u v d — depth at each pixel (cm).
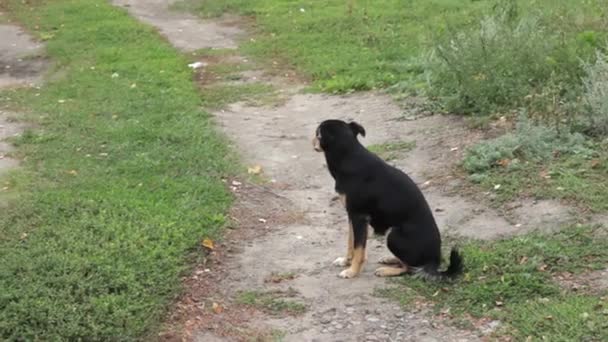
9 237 600
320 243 616
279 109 868
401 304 548
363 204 567
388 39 1123
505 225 610
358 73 954
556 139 692
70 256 568
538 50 800
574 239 585
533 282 550
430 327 532
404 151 733
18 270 557
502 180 654
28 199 653
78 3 1513
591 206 611
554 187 635
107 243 585
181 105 861
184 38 1257
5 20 1412
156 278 561
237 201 668
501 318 531
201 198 660
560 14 930
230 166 721
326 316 545
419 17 1247
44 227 607
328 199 675
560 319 524
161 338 526
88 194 658
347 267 584
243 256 601
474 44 810
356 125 578
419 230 561
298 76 998
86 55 1116
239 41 1223
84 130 796
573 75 775
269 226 638
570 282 551
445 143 733
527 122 705
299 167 729
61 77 1016
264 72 1027
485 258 573
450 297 549
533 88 779
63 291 539
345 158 568
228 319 545
